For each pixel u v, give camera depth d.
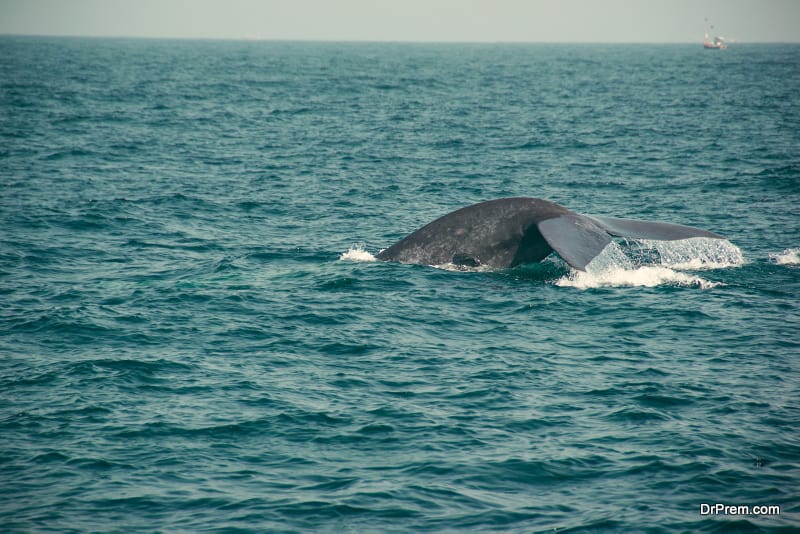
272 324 45.97
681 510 27.78
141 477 29.83
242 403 35.81
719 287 52.38
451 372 39.47
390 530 26.83
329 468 30.59
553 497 28.73
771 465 30.56
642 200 84.62
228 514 27.61
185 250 63.47
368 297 50.50
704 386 37.66
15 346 42.34
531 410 35.31
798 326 45.56
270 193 87.56
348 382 38.22
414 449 31.95
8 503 28.06
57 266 58.25
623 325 45.84
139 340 43.34
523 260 55.19
